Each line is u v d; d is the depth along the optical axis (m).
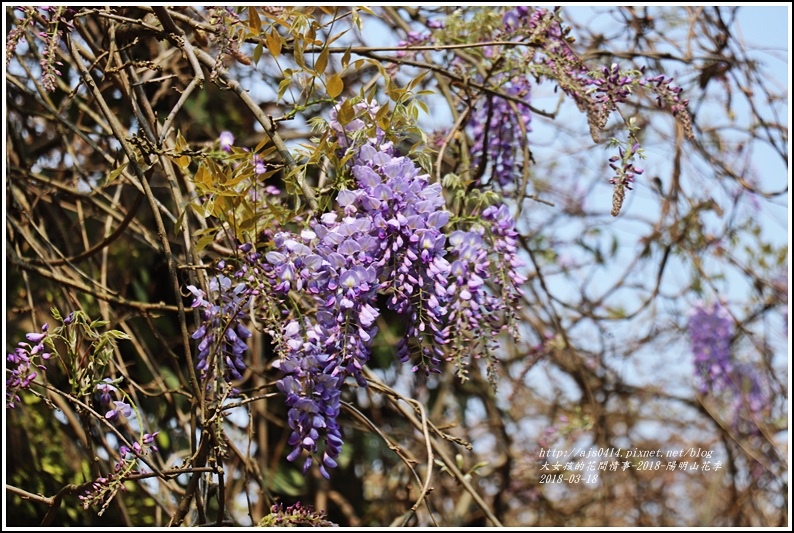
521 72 2.66
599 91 2.31
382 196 1.95
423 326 1.94
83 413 2.19
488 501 4.91
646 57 3.44
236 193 2.07
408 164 2.00
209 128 3.75
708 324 4.57
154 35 2.50
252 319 2.20
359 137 2.11
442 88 3.13
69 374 2.22
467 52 3.00
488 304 2.21
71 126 2.75
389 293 2.00
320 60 2.14
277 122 2.14
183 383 3.14
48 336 2.20
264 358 3.84
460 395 4.85
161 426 3.63
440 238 1.95
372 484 4.70
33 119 3.70
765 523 4.81
